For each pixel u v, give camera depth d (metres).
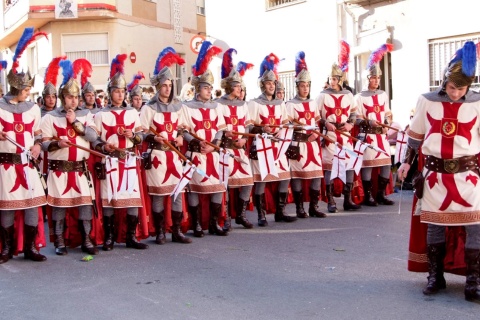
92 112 7.80
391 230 8.34
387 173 10.45
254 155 9.09
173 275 6.35
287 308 5.17
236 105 8.84
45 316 5.13
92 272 6.58
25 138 7.00
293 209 10.62
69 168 7.41
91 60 23.36
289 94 16.47
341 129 9.73
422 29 13.10
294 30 16.17
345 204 10.18
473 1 12.13
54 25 23.34
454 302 5.21
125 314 5.12
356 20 14.65
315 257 6.95
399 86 13.74
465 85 5.06
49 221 7.72
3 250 7.16
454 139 5.15
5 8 26.73
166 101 8.02
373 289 5.64
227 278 6.17
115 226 7.97
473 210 5.12
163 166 7.92
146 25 24.66
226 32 18.19
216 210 8.45
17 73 6.98
